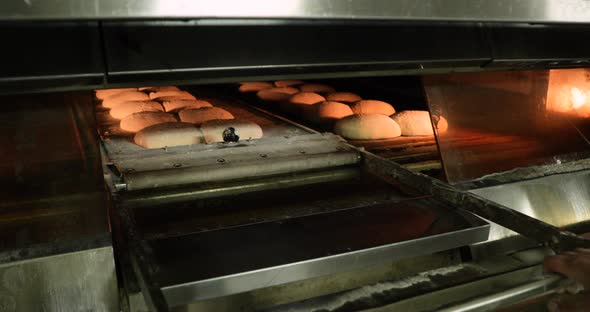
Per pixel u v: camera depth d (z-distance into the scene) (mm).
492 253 1479
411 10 1140
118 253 1263
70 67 998
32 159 1193
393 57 1230
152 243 1198
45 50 983
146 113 2188
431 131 2199
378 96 2889
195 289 1061
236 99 2789
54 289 1167
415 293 1165
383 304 1126
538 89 1699
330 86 3248
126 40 1046
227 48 1121
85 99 1232
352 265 1186
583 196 1656
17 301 1146
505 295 994
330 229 1272
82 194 1223
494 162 1643
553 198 1622
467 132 1620
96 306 1190
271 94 2824
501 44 1343
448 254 1441
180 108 2445
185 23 1094
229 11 991
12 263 1143
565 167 1699
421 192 1442
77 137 1227
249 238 1229
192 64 1087
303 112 2492
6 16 851
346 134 2156
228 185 1564
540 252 1384
